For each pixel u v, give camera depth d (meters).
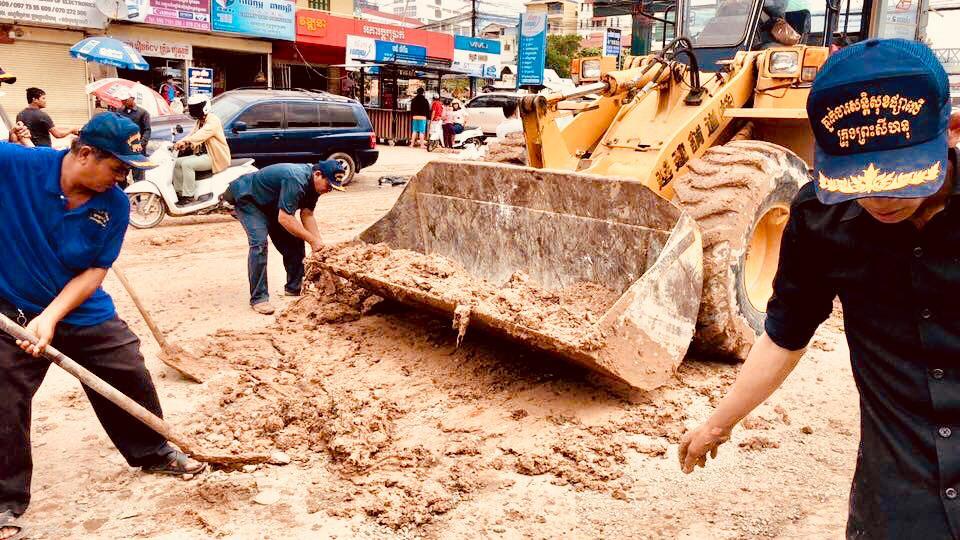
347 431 4.00
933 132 1.49
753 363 2.12
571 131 6.07
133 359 3.57
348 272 5.45
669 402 4.47
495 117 24.16
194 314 6.45
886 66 1.49
